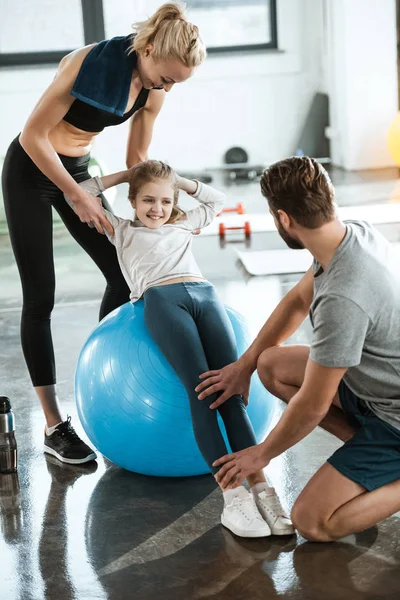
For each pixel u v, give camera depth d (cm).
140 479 289
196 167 898
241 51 880
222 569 231
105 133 867
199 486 281
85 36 848
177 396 265
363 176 819
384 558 232
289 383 260
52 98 279
